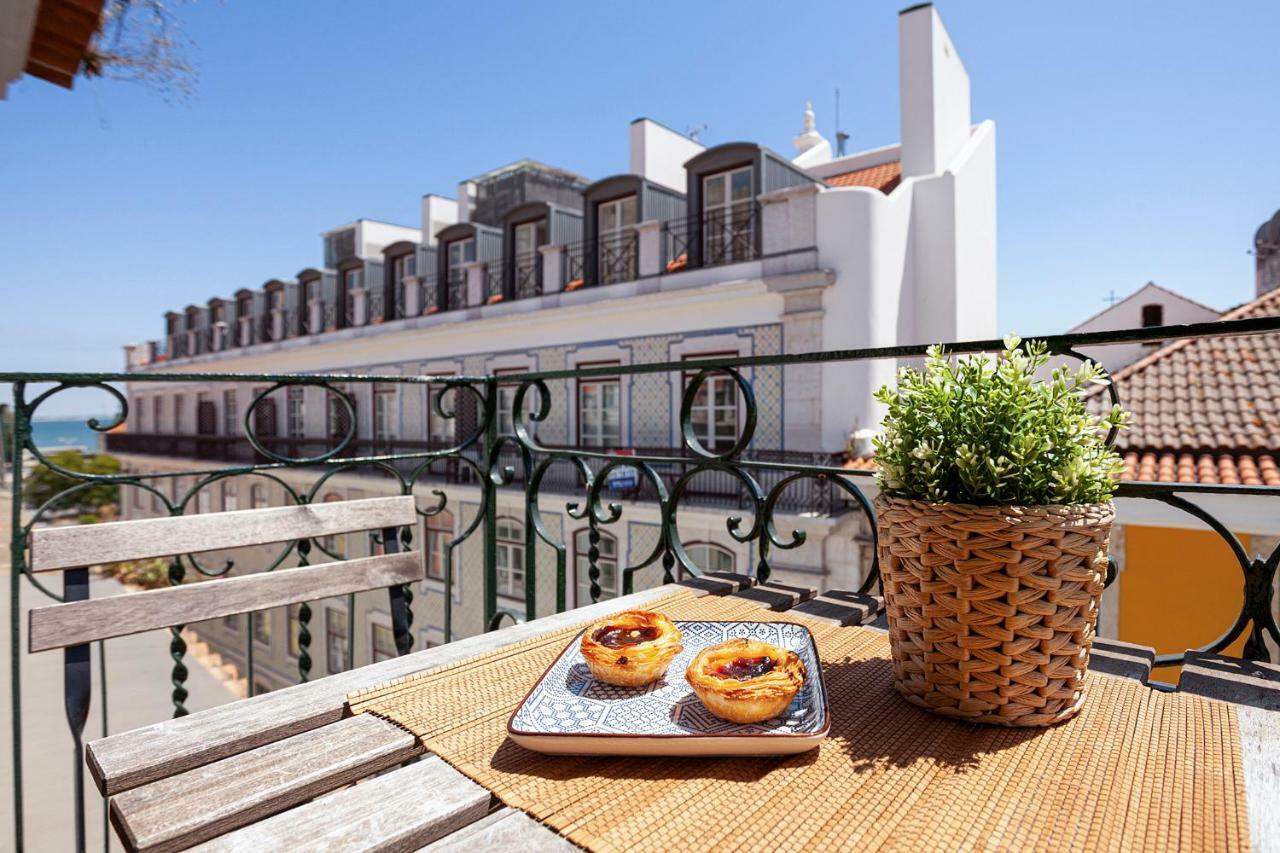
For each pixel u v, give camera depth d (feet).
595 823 2.43
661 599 5.56
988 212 47.70
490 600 8.25
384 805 2.58
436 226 78.64
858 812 2.51
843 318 36.14
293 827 2.45
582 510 7.51
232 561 5.54
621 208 46.75
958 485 3.41
